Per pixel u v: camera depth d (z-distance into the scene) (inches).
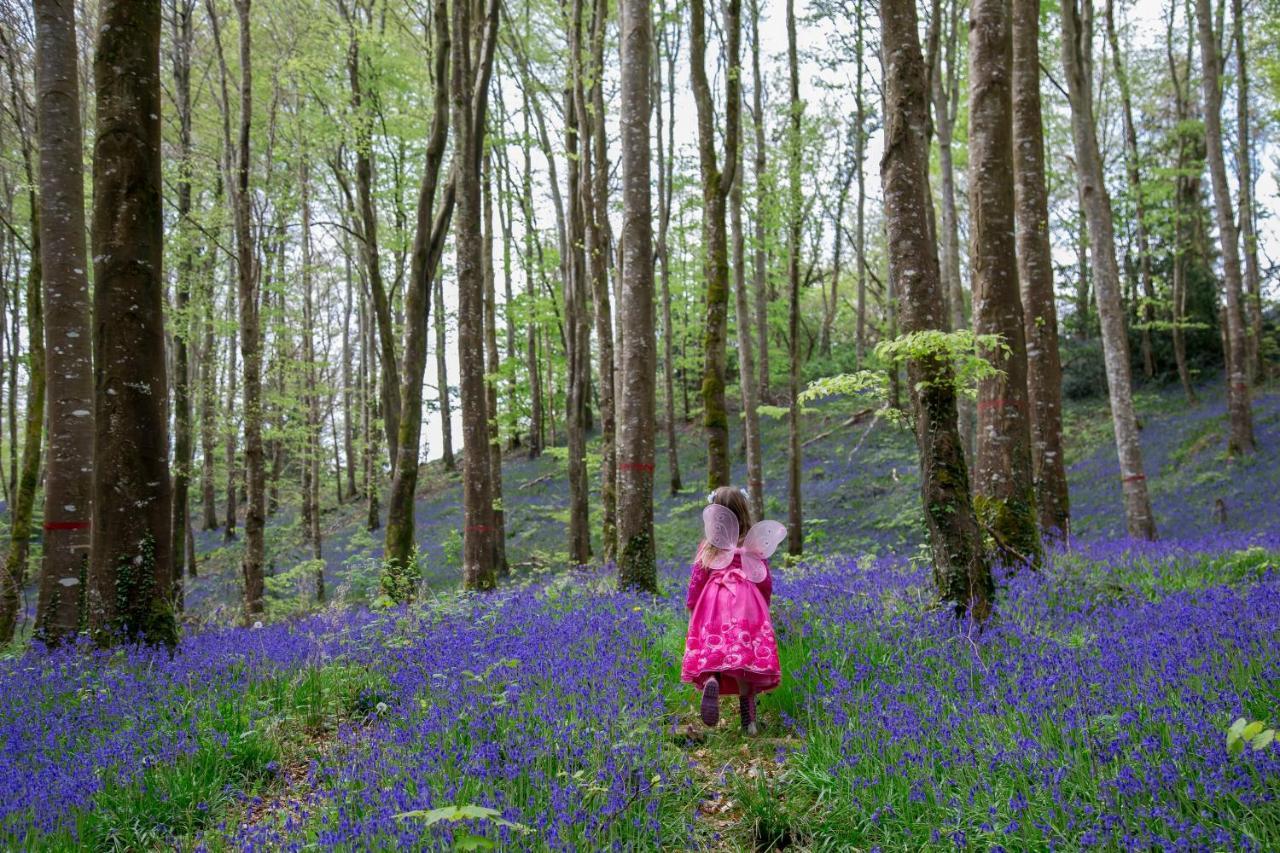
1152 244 1275.8
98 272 332.2
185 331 765.3
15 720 231.1
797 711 221.5
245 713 230.5
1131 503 625.6
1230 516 729.0
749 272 1457.9
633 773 176.1
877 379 294.4
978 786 157.2
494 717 208.4
